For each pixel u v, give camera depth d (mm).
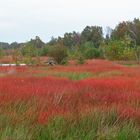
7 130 6973
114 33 82062
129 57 55938
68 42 99688
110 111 8852
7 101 9203
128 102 10914
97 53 68562
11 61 52219
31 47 45562
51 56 47406
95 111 8750
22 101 9297
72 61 54156
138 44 79125
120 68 35031
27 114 8133
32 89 11883
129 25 82125
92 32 96938
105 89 13945
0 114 7953
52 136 7184
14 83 14227
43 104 9398
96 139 7480
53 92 11688
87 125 7949
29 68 34219
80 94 11945
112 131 7789
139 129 8273
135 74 26406
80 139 7242
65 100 10516
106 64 45094
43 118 7918
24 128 7258
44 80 17266
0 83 13211
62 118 8000
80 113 8562
